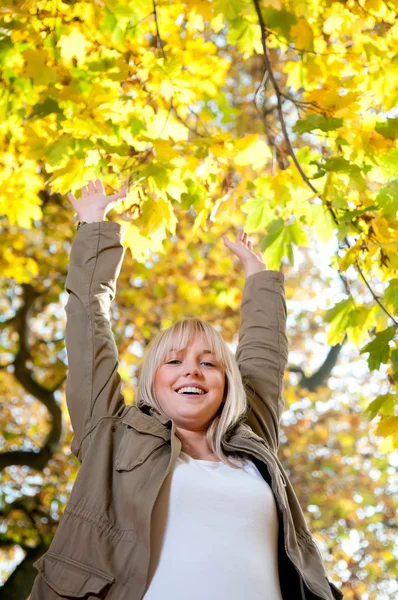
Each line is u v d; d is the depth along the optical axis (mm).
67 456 12219
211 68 5371
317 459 14773
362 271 4703
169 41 5316
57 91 4840
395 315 4484
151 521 3164
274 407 3982
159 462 3293
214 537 3135
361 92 4609
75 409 3488
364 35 5102
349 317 4648
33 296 11711
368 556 14172
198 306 11805
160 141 4660
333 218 4582
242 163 4992
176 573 3047
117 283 11781
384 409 4402
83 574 3068
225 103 8320
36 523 11227
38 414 13406
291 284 13992
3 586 10508
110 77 4832
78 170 4664
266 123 5121
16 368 11297
